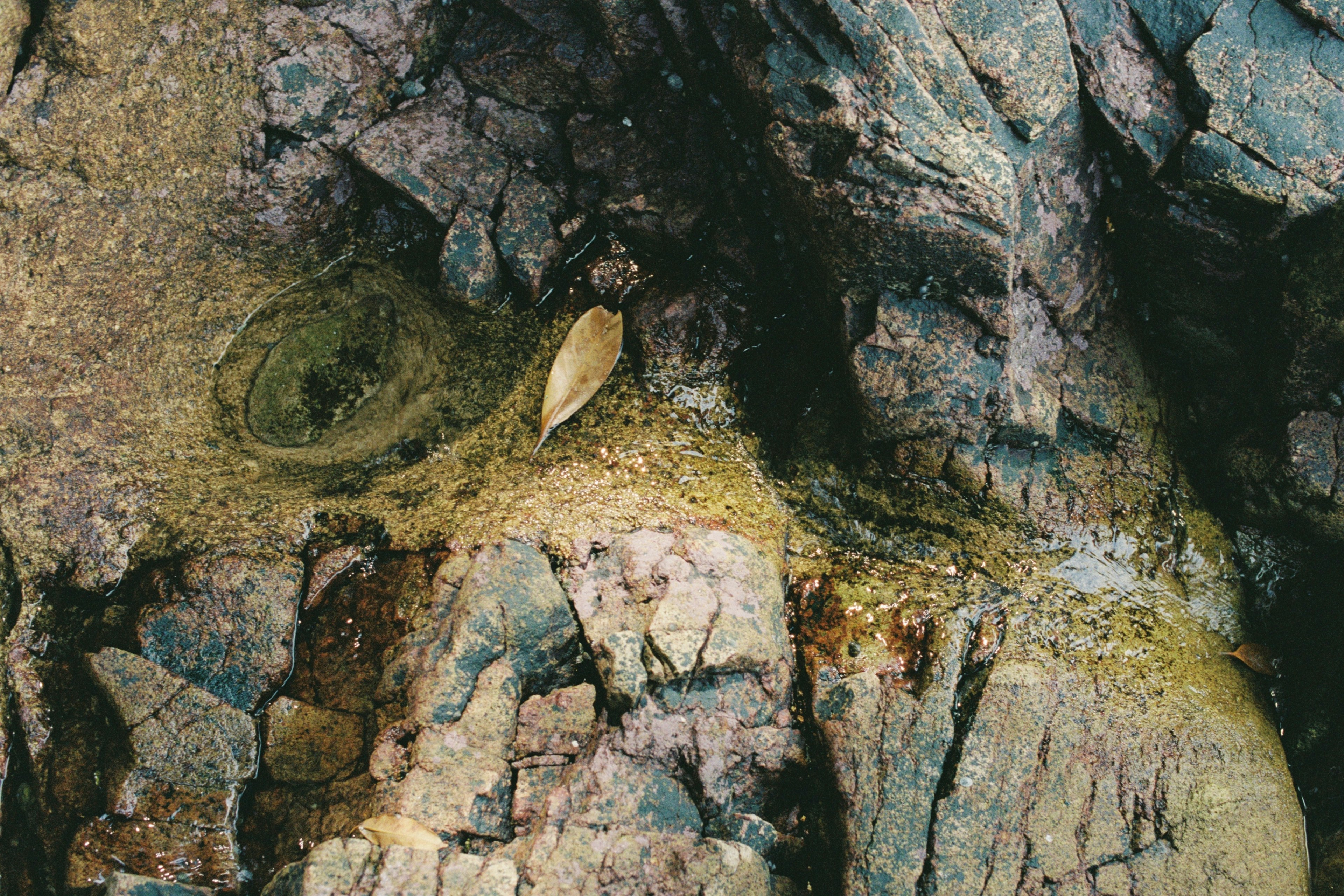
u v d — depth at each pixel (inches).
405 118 89.0
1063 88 85.2
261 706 85.5
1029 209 86.0
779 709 85.0
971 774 84.4
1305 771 85.9
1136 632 86.4
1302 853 84.7
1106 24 85.4
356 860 83.0
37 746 85.4
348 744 85.2
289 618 85.9
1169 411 87.8
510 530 86.3
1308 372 85.7
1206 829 84.2
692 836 83.8
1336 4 84.9
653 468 87.7
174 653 85.7
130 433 87.6
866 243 85.4
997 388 86.4
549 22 88.4
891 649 85.9
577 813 83.7
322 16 88.2
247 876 84.7
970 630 86.0
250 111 88.1
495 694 84.7
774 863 84.4
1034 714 84.9
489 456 87.9
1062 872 83.9
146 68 87.2
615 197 89.0
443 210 89.0
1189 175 85.4
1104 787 84.5
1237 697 85.9
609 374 88.5
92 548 86.5
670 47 87.7
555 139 89.3
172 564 86.4
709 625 85.0
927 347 86.4
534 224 89.1
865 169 85.0
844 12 84.7
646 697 84.6
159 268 88.2
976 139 84.9
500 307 89.4
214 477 87.5
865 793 84.3
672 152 88.8
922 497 87.4
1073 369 87.5
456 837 83.5
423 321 89.4
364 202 89.7
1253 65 85.1
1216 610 86.8
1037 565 87.0
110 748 85.3
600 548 86.1
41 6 86.3
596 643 85.1
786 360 88.6
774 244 88.4
